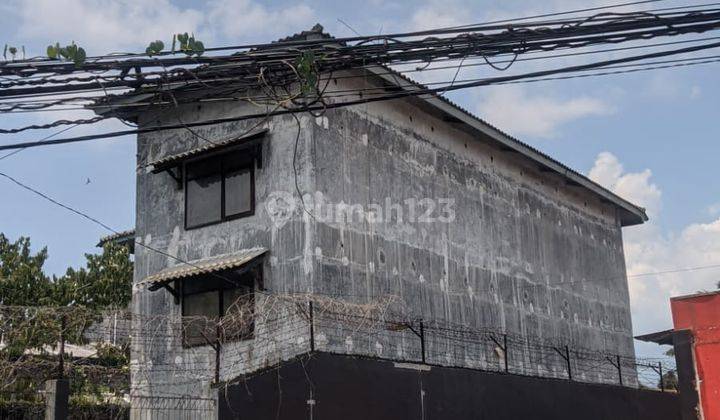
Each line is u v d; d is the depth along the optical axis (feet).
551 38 31.04
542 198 84.74
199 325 58.59
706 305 75.61
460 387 58.54
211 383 47.19
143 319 53.98
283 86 33.76
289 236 56.70
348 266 58.29
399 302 62.13
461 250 70.49
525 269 79.15
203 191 62.08
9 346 44.01
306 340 53.47
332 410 48.37
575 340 84.84
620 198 97.45
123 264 81.82
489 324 71.87
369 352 58.13
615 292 95.66
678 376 75.87
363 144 62.08
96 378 47.19
